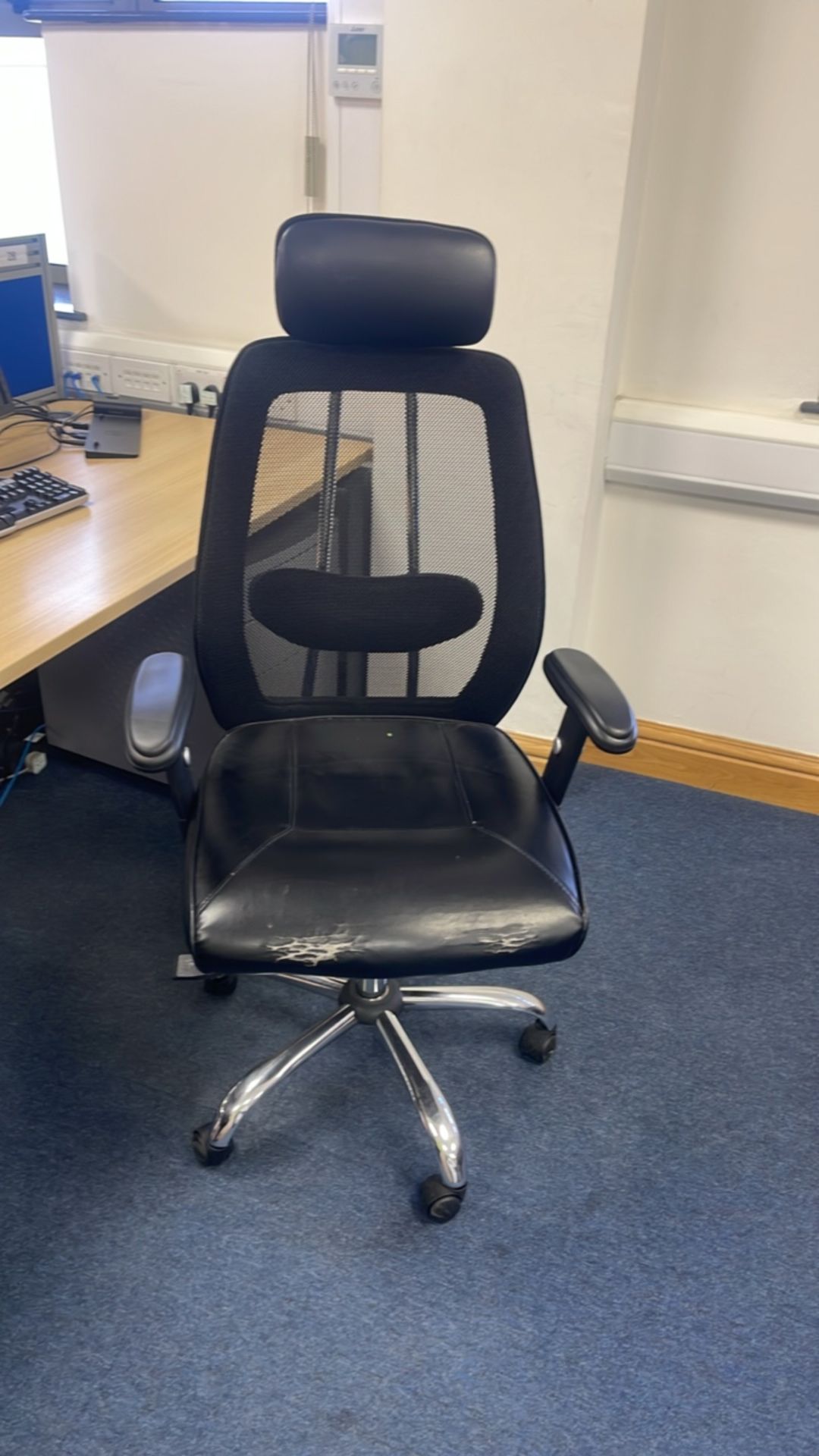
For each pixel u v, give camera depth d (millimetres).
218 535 1308
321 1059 1579
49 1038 1582
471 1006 1560
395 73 1731
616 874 2000
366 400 1304
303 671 1441
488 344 1898
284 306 1217
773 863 2051
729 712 2242
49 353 2039
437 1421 1141
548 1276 1292
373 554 1382
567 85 1644
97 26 1954
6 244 1863
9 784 2139
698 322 1917
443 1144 1334
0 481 1628
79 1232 1311
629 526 2119
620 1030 1655
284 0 1815
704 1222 1367
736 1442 1135
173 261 2127
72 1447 1102
